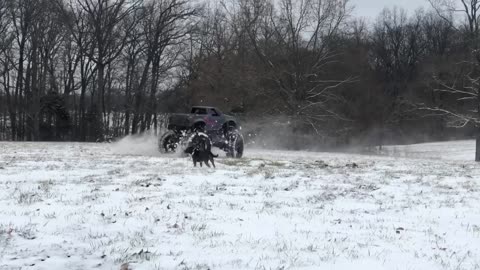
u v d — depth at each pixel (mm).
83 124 58531
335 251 6047
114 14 48906
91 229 6977
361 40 62000
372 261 5617
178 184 11719
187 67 54156
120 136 56094
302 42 48375
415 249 6238
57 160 17562
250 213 8359
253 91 45656
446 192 11531
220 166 16797
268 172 15031
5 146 26516
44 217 7672
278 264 5445
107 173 13688
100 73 48750
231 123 23078
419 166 19797
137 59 56969
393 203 9867
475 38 34531
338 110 49062
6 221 7344
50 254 5746
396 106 61438
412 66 79312
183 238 6562
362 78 54281
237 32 48312
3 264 5328
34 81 53000
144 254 5730
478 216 8555
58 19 50031
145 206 8719
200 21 54531
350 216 8430
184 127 21719
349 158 25828
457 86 40875
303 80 46219
